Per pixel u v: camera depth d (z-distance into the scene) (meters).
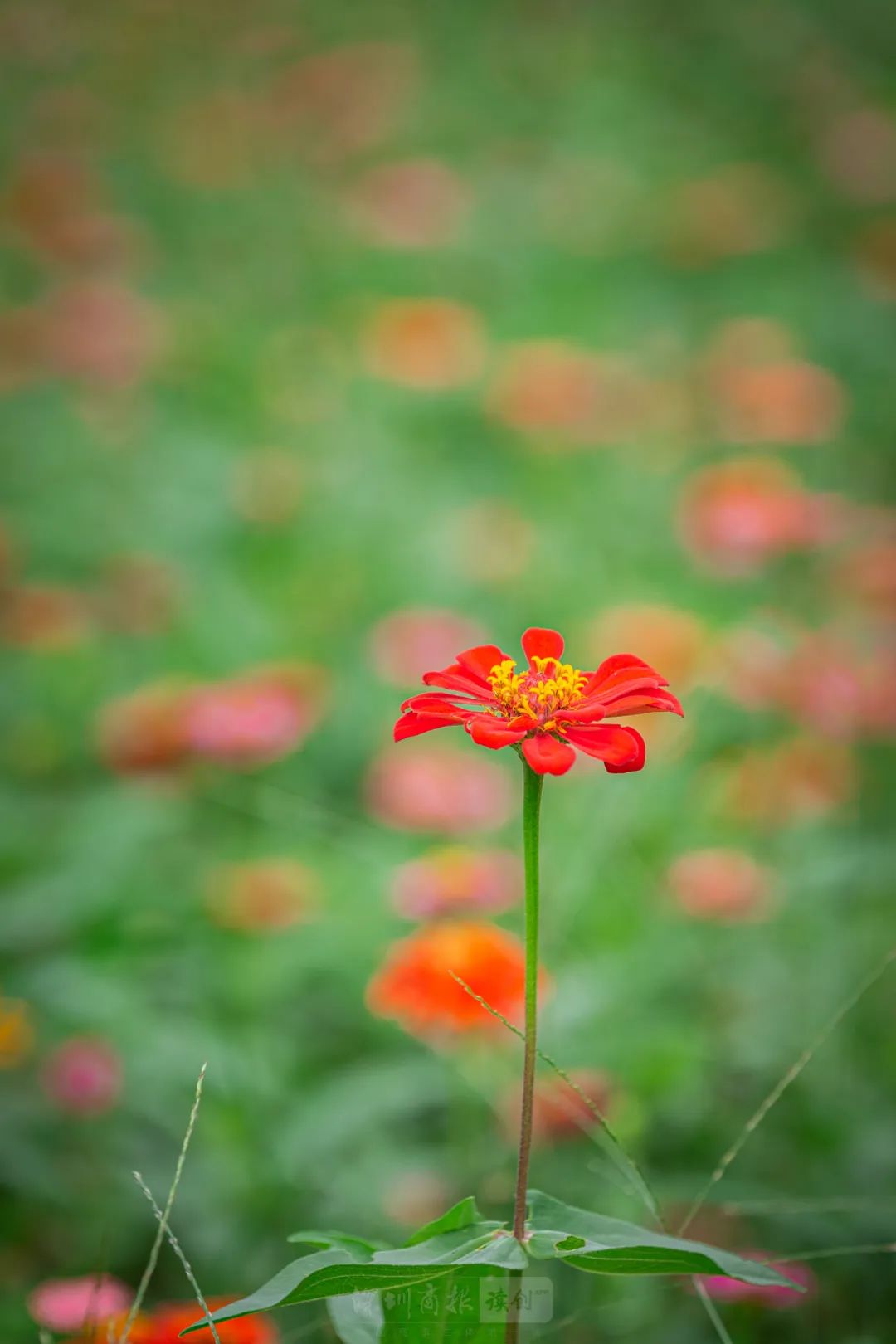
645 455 2.53
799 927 1.25
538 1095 1.01
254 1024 1.12
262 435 2.56
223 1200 1.02
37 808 1.46
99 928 1.24
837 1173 1.02
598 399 2.51
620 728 0.77
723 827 1.43
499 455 2.58
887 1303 0.96
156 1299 0.99
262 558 2.14
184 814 1.39
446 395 2.69
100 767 1.57
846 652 1.54
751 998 1.18
